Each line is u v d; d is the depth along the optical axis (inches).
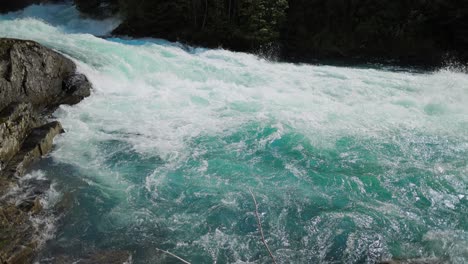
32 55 387.5
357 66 743.1
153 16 808.3
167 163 318.3
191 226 246.5
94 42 558.9
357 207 270.4
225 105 444.5
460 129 398.6
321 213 262.8
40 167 298.7
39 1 1138.0
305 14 823.1
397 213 264.7
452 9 735.7
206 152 338.6
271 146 353.7
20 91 364.5
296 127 392.8
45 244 223.0
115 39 721.0
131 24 821.9
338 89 518.3
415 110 449.7
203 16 804.6
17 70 362.9
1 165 277.9
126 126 376.2
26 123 327.6
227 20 781.9
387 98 490.3
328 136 376.5
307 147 353.7
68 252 218.8
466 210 269.7
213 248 228.5
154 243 231.0
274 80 546.0
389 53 781.9
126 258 215.9
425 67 740.0
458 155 345.4
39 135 324.2
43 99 395.9
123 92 456.1
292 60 775.7
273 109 438.0
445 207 272.8
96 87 450.3
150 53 569.6
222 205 267.9
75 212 253.4
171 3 797.2
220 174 306.3
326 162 329.7
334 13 804.6
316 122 406.6
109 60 497.7
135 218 251.8
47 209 251.8
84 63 468.8
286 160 331.3
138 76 496.1
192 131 375.2
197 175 303.4
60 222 243.0
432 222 256.5
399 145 362.0
